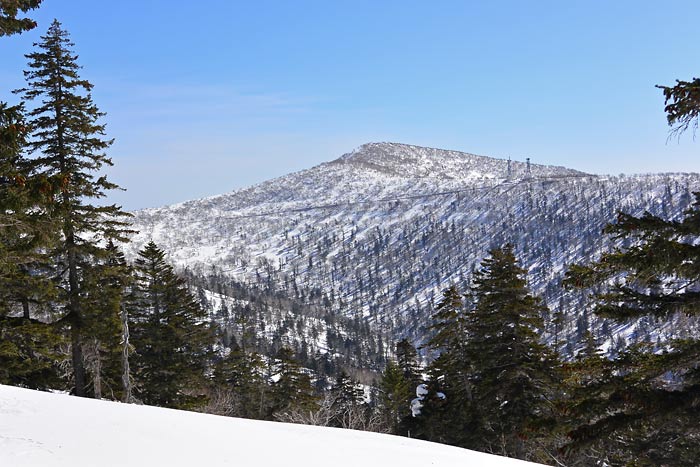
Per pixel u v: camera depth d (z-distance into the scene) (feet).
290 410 119.75
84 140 65.31
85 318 68.49
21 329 63.62
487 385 72.02
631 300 31.09
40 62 64.95
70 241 66.23
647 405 28.81
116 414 31.07
